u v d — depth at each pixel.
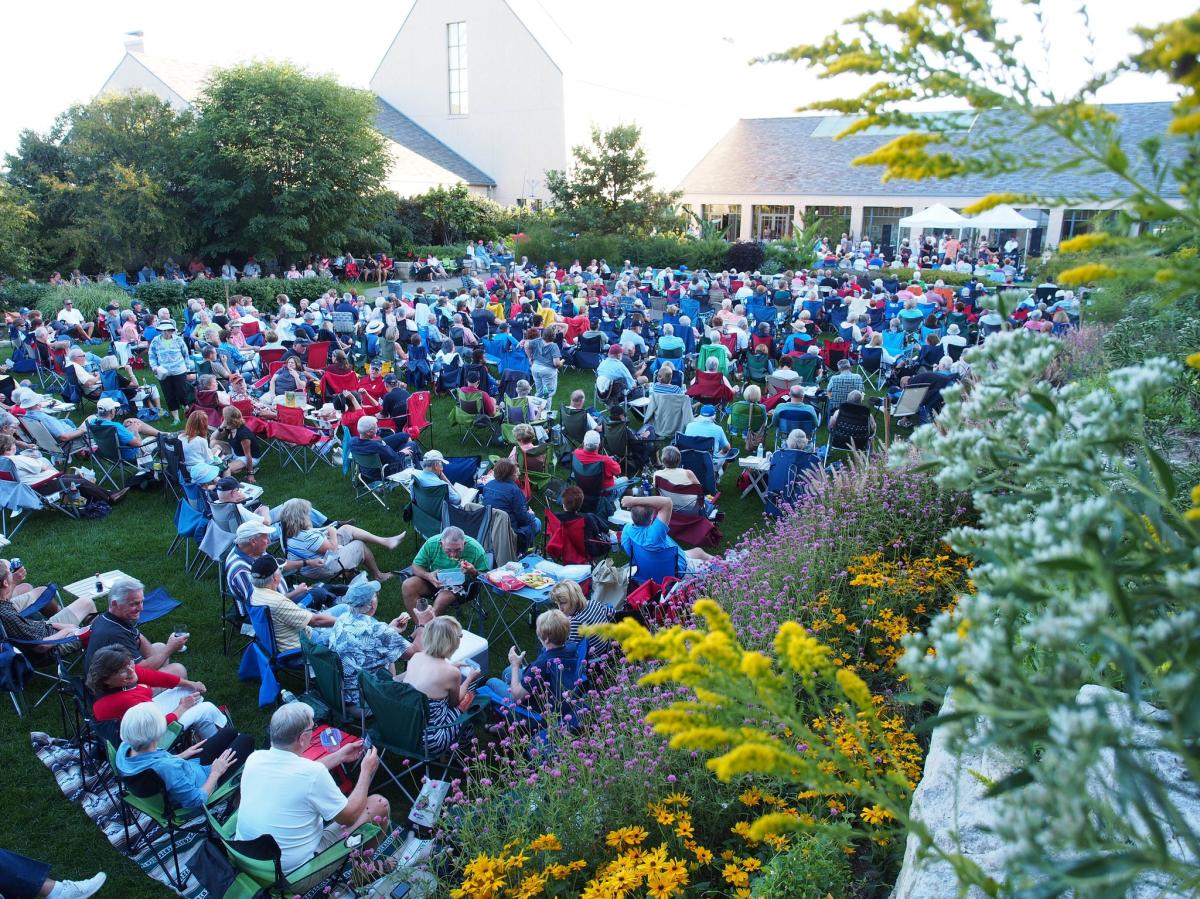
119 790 4.69
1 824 4.77
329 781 4.11
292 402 10.55
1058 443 1.46
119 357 14.63
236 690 6.00
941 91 1.33
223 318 16.77
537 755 4.08
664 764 3.89
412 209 37.00
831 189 35.94
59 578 7.67
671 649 1.60
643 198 31.23
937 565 5.76
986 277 22.97
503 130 42.66
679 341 14.02
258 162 28.31
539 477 8.91
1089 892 1.17
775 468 8.42
